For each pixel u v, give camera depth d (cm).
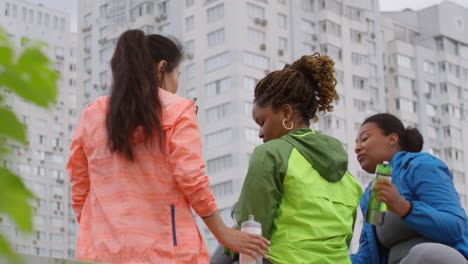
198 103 2912
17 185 78
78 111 2762
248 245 290
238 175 2814
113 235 276
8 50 80
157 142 280
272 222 315
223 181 2845
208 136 2891
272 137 339
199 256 280
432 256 322
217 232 286
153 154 280
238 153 2825
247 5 2891
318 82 344
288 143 323
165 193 279
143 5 2872
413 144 381
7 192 77
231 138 2841
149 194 279
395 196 337
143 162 280
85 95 2794
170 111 284
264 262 315
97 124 288
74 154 295
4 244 77
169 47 301
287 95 337
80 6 2836
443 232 339
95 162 286
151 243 273
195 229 281
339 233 321
